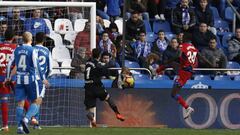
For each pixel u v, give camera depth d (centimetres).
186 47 5006
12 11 5250
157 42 5938
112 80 5194
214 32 6500
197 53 5194
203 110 5231
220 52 5850
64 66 5259
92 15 5269
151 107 5162
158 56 5666
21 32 5259
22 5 5134
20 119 4056
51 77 5097
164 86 5197
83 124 5112
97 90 4781
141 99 5159
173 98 5159
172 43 5656
